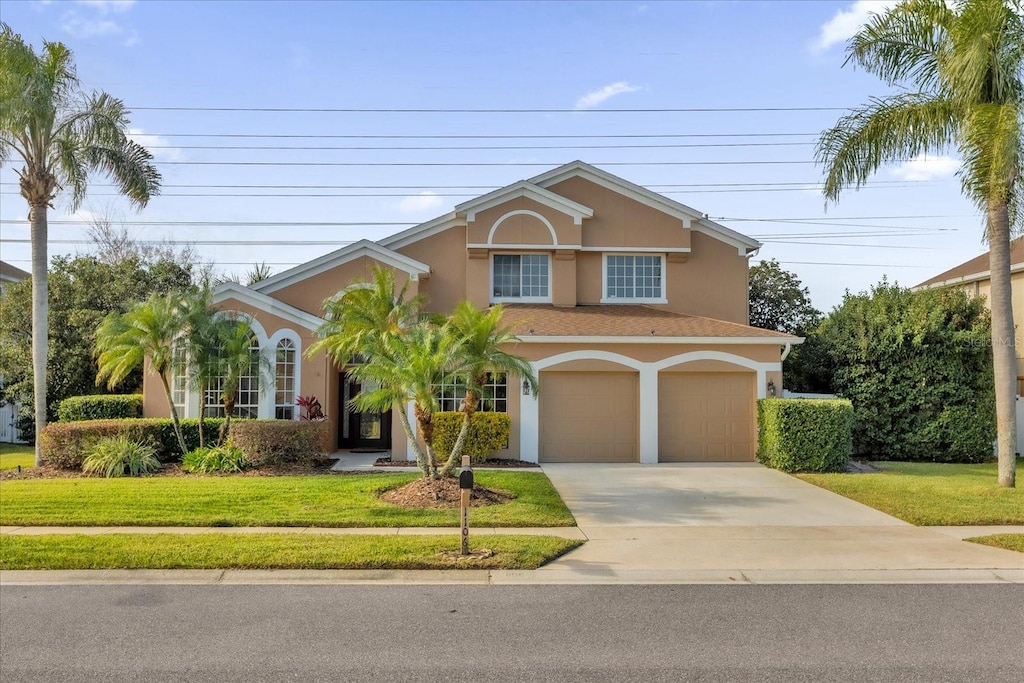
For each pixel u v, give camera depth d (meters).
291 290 20.17
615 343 17.78
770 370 18.03
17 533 9.97
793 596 7.66
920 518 11.14
